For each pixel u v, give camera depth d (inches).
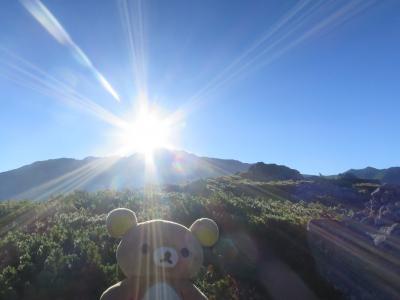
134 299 216.7
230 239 499.8
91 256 384.8
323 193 1392.7
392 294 439.5
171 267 223.3
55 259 368.8
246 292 409.7
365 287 456.4
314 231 522.3
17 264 380.5
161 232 232.8
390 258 457.1
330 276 475.5
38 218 557.9
